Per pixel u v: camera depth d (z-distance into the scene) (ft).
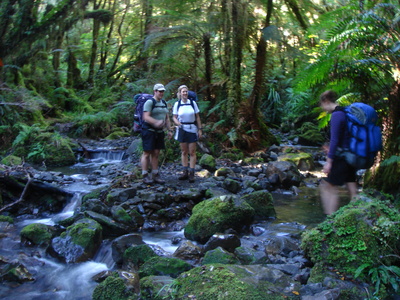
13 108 32.81
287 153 29.35
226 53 32.65
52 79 48.08
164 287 9.11
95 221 14.14
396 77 15.61
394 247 9.62
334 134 11.18
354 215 10.10
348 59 16.58
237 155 28.27
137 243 12.71
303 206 17.97
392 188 15.71
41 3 36.04
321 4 34.96
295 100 43.27
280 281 9.28
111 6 56.24
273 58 34.53
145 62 44.29
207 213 14.35
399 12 16.03
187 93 19.74
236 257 11.18
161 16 32.01
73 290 10.90
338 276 9.45
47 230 14.66
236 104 30.83
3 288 10.94
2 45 34.17
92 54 55.98
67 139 32.65
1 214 17.89
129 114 41.24
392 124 15.85
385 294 8.68
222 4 29.73
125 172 23.41
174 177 21.59
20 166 15.90
